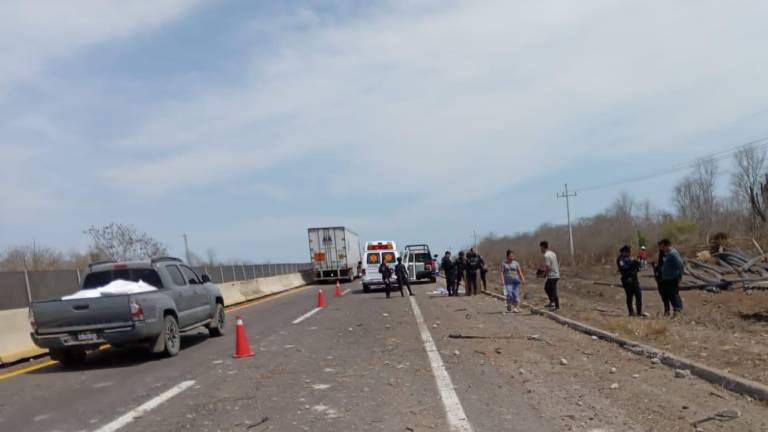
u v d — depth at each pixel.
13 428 6.85
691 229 52.09
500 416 6.47
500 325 14.59
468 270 25.94
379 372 9.22
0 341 12.36
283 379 8.97
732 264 30.95
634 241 56.72
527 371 8.85
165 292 11.79
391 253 30.69
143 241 35.78
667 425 5.91
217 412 7.11
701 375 7.99
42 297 15.18
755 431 5.64
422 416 6.61
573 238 70.81
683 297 21.39
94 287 12.16
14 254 28.69
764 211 42.12
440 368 9.31
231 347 12.68
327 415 6.80
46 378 10.14
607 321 13.70
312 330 15.09
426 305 21.28
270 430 6.29
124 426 6.67
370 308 20.89
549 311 16.89
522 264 67.75
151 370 10.29
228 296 27.31
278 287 37.00
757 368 8.12
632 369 8.68
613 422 6.08
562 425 6.05
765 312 15.30
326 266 44.06
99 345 10.79
